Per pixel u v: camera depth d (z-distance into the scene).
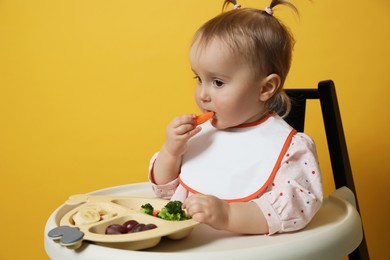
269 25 0.71
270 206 0.61
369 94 1.19
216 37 0.68
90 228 0.58
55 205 1.49
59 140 1.47
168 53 1.35
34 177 1.50
